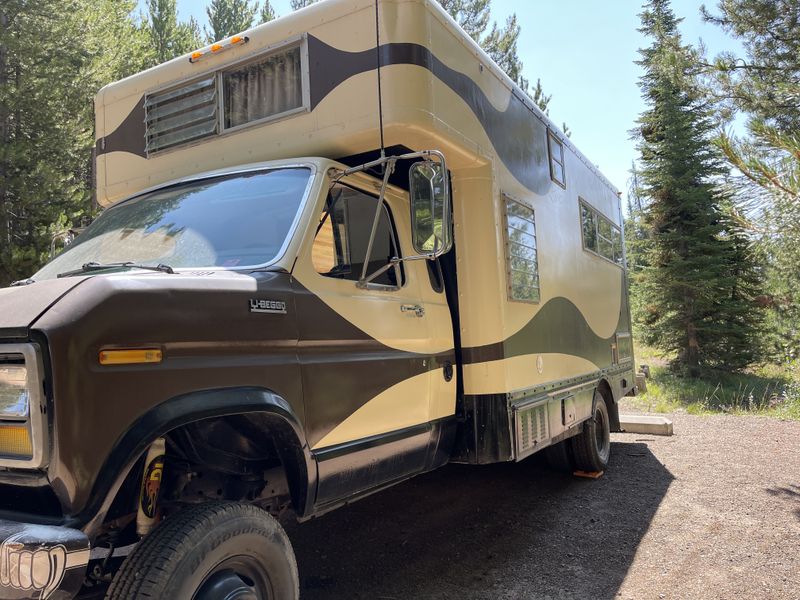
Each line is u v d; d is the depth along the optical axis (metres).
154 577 2.04
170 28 19.19
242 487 2.86
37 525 1.90
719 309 16.94
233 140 4.00
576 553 4.51
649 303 18.30
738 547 4.60
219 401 2.32
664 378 16.67
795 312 16.06
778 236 4.50
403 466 3.58
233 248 3.03
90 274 2.57
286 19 3.85
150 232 3.30
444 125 3.76
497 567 4.27
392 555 4.50
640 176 17.84
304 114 3.74
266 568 2.45
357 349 3.20
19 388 1.98
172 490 2.70
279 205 3.18
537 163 5.57
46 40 11.72
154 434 2.09
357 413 3.13
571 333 6.05
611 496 5.94
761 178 4.32
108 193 4.62
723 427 9.55
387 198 3.88
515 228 4.82
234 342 2.47
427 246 3.14
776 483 6.31
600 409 6.93
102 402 2.01
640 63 17.64
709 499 5.79
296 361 2.76
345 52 3.63
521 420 4.53
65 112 12.57
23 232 11.44
